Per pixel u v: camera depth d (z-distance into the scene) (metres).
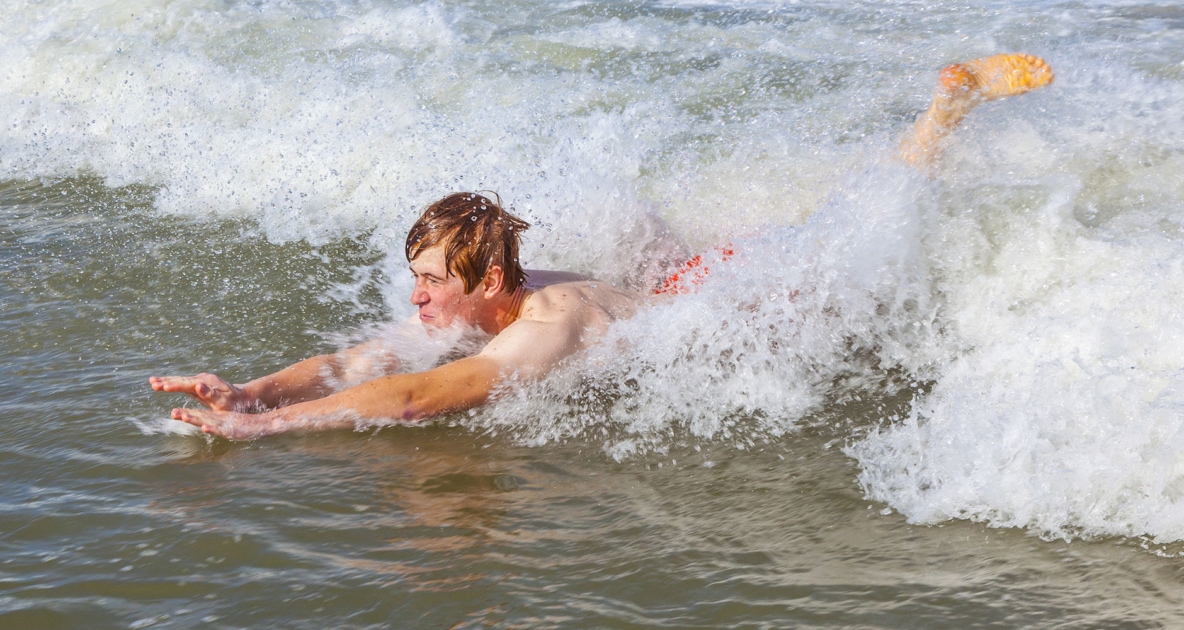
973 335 7.93
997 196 9.19
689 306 8.41
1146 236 8.37
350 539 5.86
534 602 5.22
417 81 14.77
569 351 7.84
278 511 6.15
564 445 7.06
